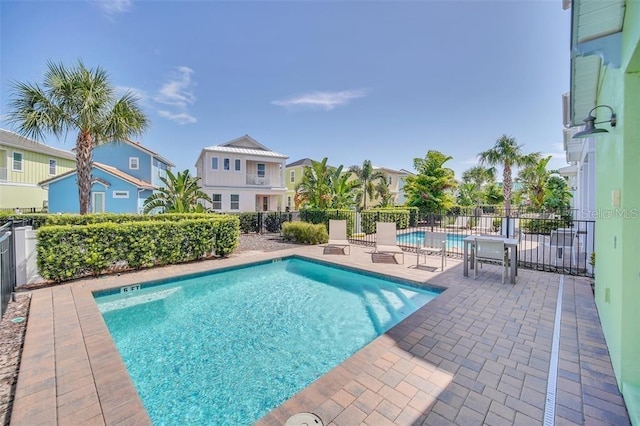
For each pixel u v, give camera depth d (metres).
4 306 4.54
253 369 3.62
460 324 4.06
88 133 9.82
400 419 2.28
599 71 3.71
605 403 2.48
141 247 7.11
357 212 14.02
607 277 3.54
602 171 4.01
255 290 6.72
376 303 5.88
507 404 2.46
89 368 3.02
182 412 2.89
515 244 6.00
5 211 14.83
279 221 15.73
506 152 18.06
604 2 2.25
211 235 8.57
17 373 2.95
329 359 3.86
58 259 5.95
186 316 5.24
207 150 20.47
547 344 3.50
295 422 2.23
